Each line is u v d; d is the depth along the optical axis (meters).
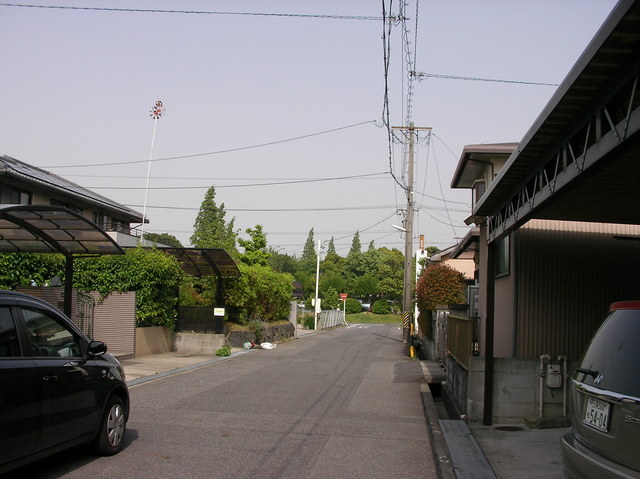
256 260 39.94
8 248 13.66
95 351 6.83
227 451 7.53
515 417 9.67
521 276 10.58
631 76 4.61
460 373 11.20
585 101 5.36
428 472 6.88
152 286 19.22
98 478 6.23
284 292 31.95
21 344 5.69
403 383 15.23
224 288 24.48
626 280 10.56
